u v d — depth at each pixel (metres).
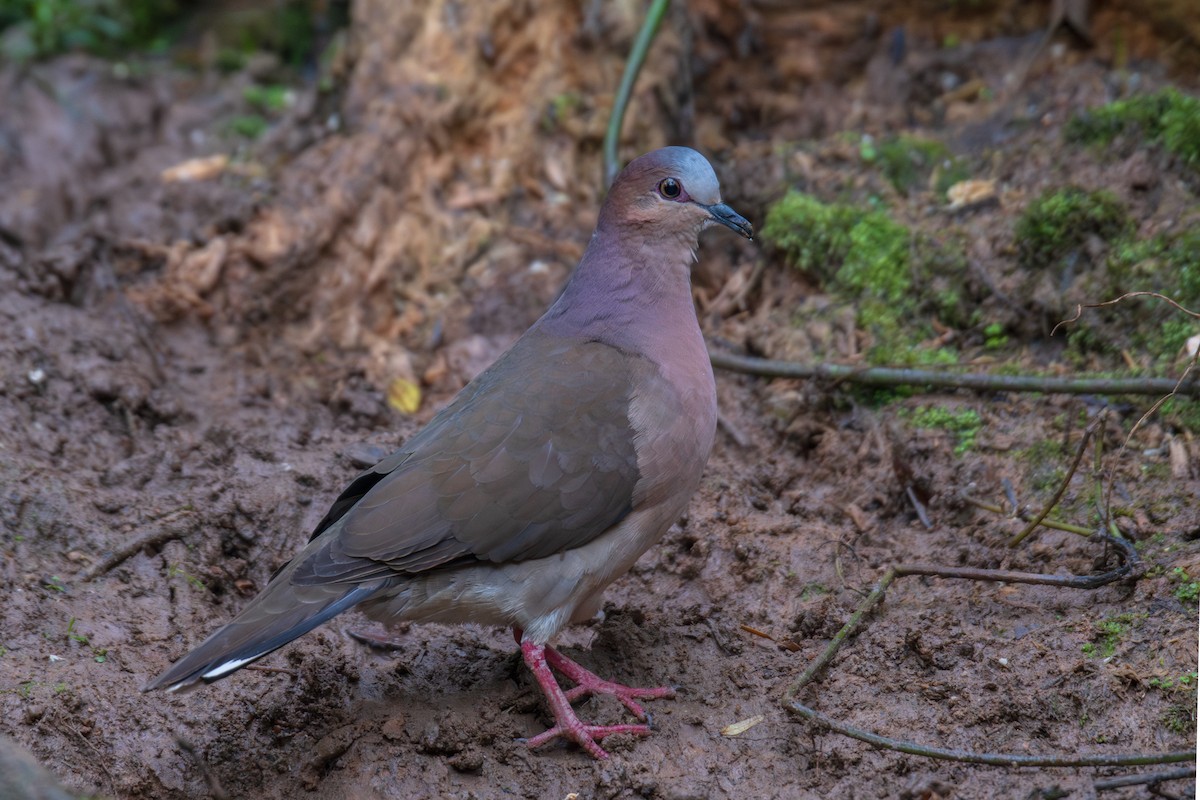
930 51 13.84
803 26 14.20
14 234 13.91
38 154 15.06
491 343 12.20
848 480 10.35
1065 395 10.35
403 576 7.95
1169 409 9.97
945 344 11.16
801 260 11.81
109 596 9.29
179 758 8.12
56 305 11.98
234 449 10.92
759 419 11.02
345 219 12.78
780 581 9.38
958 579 9.16
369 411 11.48
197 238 12.91
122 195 14.22
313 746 8.27
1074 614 8.65
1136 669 8.06
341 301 12.58
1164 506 9.32
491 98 13.56
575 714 8.32
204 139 15.32
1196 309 10.48
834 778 7.76
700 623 9.21
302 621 7.57
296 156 13.70
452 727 8.16
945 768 7.64
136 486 10.44
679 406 8.32
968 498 9.77
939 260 11.46
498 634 9.37
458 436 8.16
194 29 17.55
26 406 10.88
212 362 12.02
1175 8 12.73
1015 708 7.98
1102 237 11.17
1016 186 11.99
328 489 10.48
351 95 13.66
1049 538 9.33
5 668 8.45
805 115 13.97
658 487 8.24
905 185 12.39
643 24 13.30
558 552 8.10
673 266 8.74
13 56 16.20
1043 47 13.33
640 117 13.38
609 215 8.84
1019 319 11.07
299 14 17.31
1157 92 12.26
